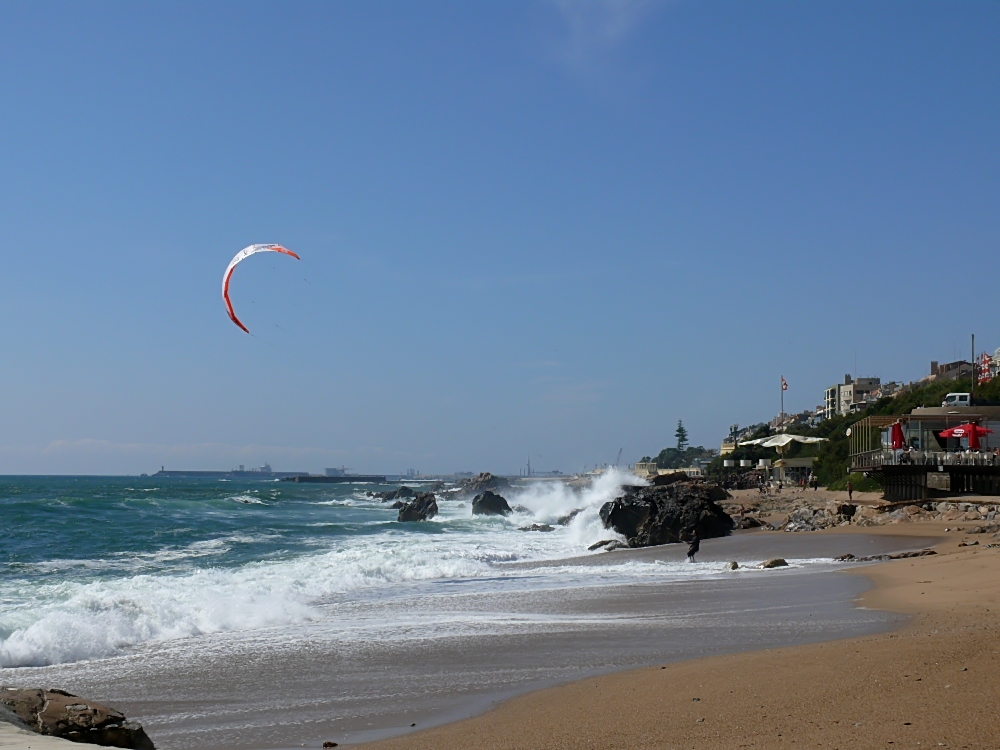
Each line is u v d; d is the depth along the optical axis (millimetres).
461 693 13656
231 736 11930
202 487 189250
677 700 11438
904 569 26578
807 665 12695
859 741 8492
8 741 8961
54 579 29484
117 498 96188
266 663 16594
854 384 193125
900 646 13312
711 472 147375
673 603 22781
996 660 11531
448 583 29453
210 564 35125
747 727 9617
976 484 52250
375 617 21969
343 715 12758
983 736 8258
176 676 15672
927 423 59469
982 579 22281
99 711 10609
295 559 36750
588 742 9828
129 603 22188
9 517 54969
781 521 51562
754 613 20219
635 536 45094
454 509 98625
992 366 125938
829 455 97625
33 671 16281
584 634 18438
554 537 52750
